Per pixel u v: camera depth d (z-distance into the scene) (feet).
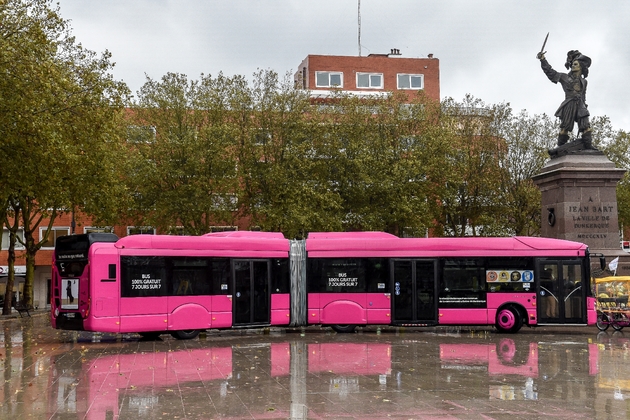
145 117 146.20
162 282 75.72
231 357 59.47
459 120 161.27
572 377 47.24
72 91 86.33
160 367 53.01
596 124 167.12
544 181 100.94
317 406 37.04
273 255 83.10
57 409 36.81
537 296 81.87
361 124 149.79
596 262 95.61
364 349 65.36
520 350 64.08
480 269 82.79
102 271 72.69
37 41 82.28
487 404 37.47
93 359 58.54
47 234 145.59
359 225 144.77
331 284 83.61
